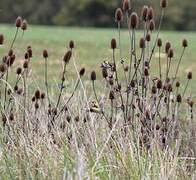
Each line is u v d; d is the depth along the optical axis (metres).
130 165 10.76
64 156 10.70
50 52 33.34
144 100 12.42
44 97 13.11
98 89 17.55
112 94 12.41
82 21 112.88
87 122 12.11
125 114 12.26
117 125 12.01
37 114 12.53
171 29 110.38
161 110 13.07
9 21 116.06
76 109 12.87
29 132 11.81
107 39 43.88
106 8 111.75
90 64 29.12
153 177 10.48
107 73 12.66
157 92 12.66
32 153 10.91
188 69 29.41
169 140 12.34
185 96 19.08
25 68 12.60
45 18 116.00
